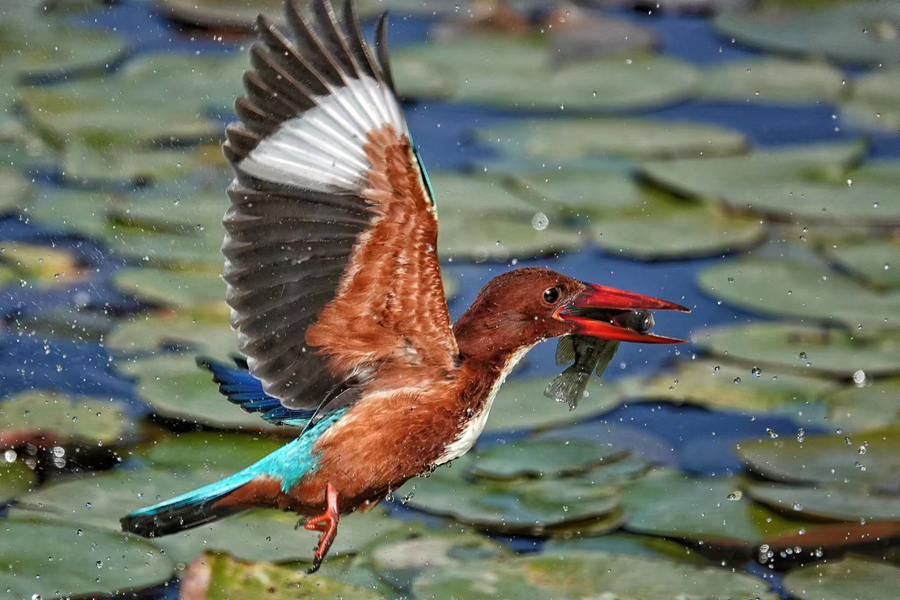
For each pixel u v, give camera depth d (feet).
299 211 24.93
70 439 33.35
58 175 44.93
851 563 30.40
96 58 52.16
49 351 36.65
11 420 33.94
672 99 52.54
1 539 29.50
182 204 43.96
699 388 36.94
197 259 41.22
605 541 31.04
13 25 53.83
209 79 51.44
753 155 48.85
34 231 41.91
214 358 36.55
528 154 48.29
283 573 29.43
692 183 46.44
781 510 32.14
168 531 25.82
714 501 32.48
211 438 33.88
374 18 57.41
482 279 40.86
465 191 45.57
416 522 31.65
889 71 55.06
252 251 25.13
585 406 35.78
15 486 31.65
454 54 55.11
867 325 39.40
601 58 55.62
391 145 24.06
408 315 25.75
